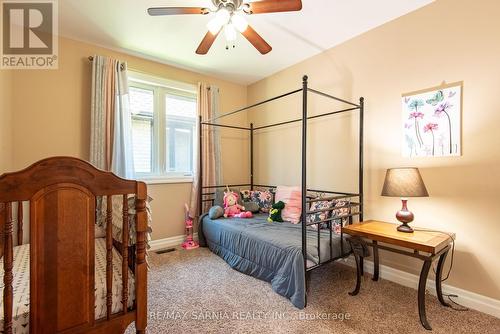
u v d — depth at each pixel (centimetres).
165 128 327
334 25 234
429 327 157
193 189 337
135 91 307
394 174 187
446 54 195
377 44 237
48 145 244
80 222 104
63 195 100
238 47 276
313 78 298
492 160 174
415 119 212
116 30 242
